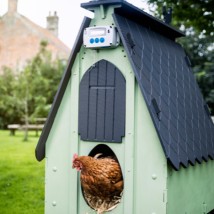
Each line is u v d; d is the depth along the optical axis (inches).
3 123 482.3
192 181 95.3
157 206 83.6
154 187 83.9
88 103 91.0
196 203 98.0
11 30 703.1
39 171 194.7
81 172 89.0
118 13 91.4
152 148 84.4
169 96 94.5
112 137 88.1
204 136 104.3
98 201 92.0
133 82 86.3
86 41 89.6
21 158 234.7
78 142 92.4
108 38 87.0
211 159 106.0
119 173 88.7
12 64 673.0
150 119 84.7
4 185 167.0
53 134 95.7
